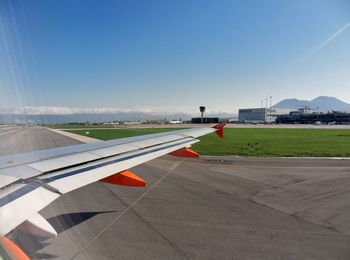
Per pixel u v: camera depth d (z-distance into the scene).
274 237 7.19
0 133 68.19
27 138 49.00
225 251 6.39
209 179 14.31
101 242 6.68
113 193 11.35
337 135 49.69
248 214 8.95
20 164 5.38
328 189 12.27
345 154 24.33
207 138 44.09
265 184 13.22
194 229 7.64
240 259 6.03
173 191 11.84
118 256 6.02
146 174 15.62
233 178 14.56
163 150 8.59
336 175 15.37
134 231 7.43
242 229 7.71
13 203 3.74
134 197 10.83
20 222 3.42
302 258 6.12
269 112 190.62
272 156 23.36
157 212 9.05
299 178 14.57
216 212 9.12
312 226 7.98
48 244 6.37
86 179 5.21
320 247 6.65
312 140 39.38
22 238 5.47
